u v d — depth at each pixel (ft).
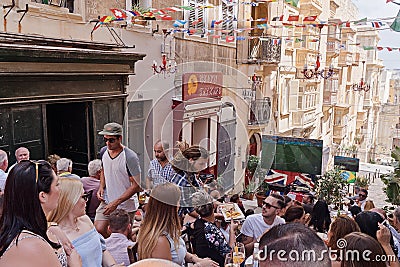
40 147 18.35
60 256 6.95
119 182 12.10
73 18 20.04
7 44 15.52
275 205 12.01
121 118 22.95
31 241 5.86
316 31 55.36
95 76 20.72
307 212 16.57
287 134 49.60
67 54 18.03
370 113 104.06
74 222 8.38
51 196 6.60
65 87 19.08
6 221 6.06
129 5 23.76
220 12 33.24
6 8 16.69
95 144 21.17
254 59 39.63
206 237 10.11
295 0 21.61
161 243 8.11
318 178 31.37
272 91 43.60
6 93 16.37
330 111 72.28
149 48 25.90
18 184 6.16
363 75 96.94
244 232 12.41
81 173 21.56
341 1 78.07
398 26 15.46
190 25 27.20
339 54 71.41
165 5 26.73
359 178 43.88
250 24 40.06
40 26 18.30
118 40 23.21
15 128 17.04
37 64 17.02
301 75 52.54
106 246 9.76
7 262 5.68
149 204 8.43
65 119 21.71
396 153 22.95
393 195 22.57
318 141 32.68
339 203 28.48
